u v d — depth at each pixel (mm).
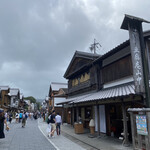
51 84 36750
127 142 8266
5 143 9156
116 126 11945
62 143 9289
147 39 9352
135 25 7094
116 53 11539
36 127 18344
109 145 8523
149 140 5090
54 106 30219
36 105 115438
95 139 10305
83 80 17391
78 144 9094
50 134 11391
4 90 39000
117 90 9523
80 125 12844
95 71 14102
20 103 62750
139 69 6641
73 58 19609
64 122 24344
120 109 12305
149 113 5168
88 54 15930
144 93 6418
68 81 22922
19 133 13312
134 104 9266
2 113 8648
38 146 8391
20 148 7914
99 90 13508
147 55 9062
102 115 12430
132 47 6785
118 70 11430
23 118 18062
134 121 5902
